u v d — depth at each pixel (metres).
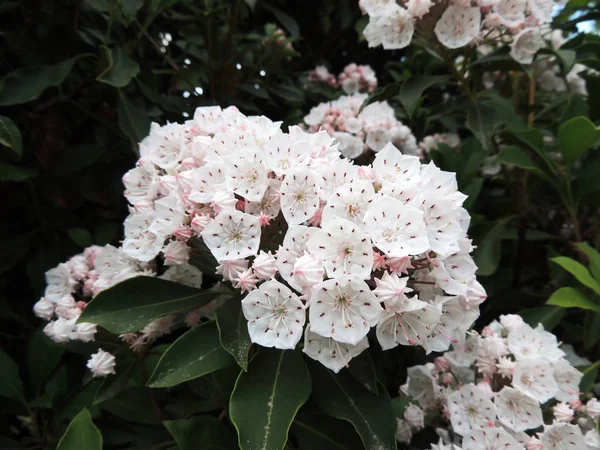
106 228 0.30
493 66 0.32
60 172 0.30
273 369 0.18
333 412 0.18
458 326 0.19
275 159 0.20
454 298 0.19
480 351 0.23
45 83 0.28
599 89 0.35
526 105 0.39
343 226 0.17
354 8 0.44
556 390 0.22
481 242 0.31
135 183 0.24
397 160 0.20
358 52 0.48
